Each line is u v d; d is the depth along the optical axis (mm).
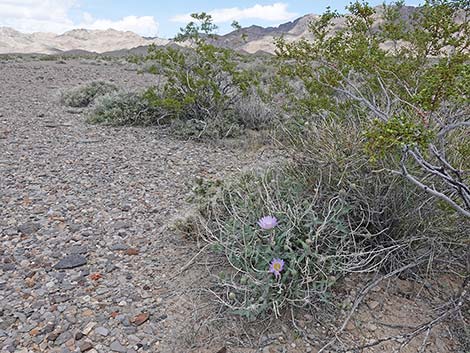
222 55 7684
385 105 3418
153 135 6910
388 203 2854
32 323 2512
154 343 2369
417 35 3234
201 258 3107
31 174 4930
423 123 2195
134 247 3357
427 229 2785
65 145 6164
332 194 2953
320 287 2543
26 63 23297
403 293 2709
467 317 2508
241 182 3555
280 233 2662
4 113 8352
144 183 4719
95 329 2467
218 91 7250
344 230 2697
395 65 3230
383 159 2752
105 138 6645
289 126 4512
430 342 2348
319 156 3104
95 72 18500
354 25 3396
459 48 2912
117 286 2861
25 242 3428
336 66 3439
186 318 2547
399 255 2857
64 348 2330
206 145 6375
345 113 3596
